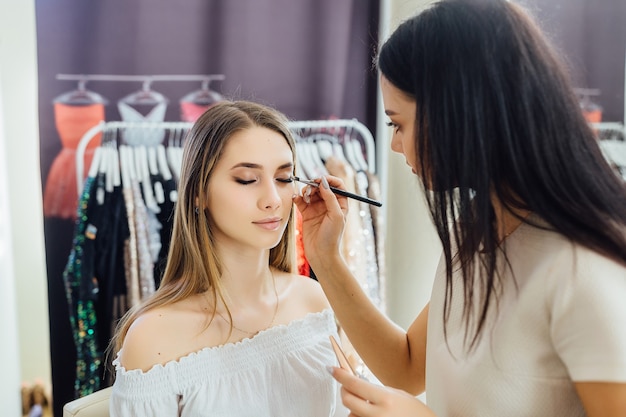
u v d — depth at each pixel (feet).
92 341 5.47
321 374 3.47
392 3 6.27
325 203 3.54
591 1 6.57
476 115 2.27
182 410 3.10
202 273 3.34
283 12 5.94
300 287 3.90
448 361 2.74
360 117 6.34
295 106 6.09
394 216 6.79
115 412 3.06
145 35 5.64
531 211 2.42
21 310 6.64
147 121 5.70
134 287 5.44
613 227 2.22
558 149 2.24
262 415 3.19
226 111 3.31
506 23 2.30
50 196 5.57
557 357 2.39
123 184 5.52
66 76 5.52
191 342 3.22
